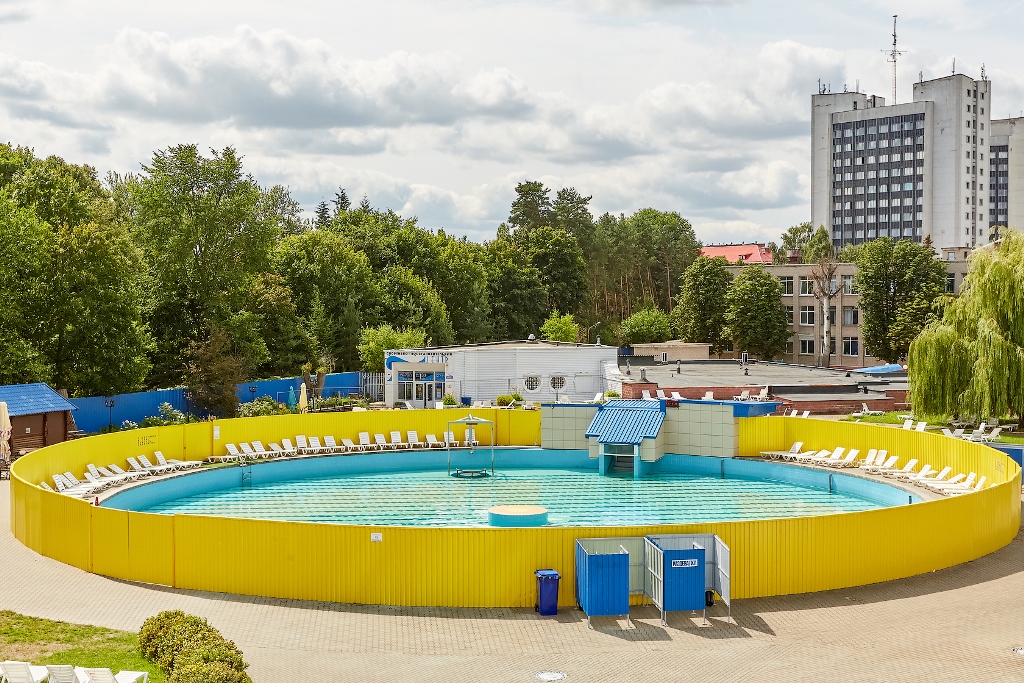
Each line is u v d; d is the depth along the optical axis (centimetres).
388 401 6575
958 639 1909
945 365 4600
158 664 1666
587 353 6475
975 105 17125
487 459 4759
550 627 2009
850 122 18038
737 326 10438
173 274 6888
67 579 2331
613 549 2169
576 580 2139
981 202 17425
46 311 5378
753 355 10500
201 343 6294
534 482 4222
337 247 9044
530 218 14538
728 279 11094
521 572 2155
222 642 1673
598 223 17012
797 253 12194
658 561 2075
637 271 15712
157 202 6919
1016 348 4472
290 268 8794
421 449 4847
